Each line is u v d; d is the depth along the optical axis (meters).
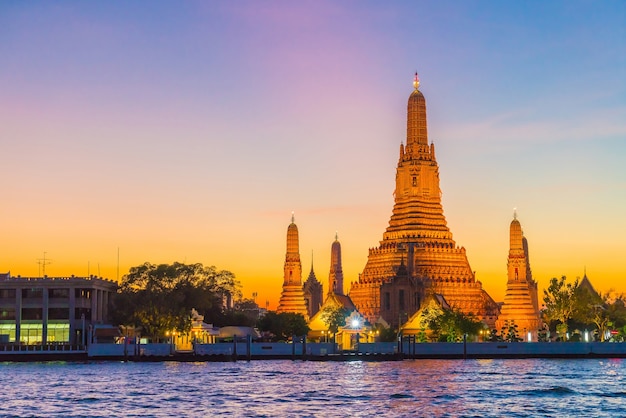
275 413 151.38
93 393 178.25
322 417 147.00
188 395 175.25
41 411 154.25
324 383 197.62
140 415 149.75
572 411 153.75
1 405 161.25
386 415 149.00
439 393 177.38
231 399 169.00
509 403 162.75
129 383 198.00
